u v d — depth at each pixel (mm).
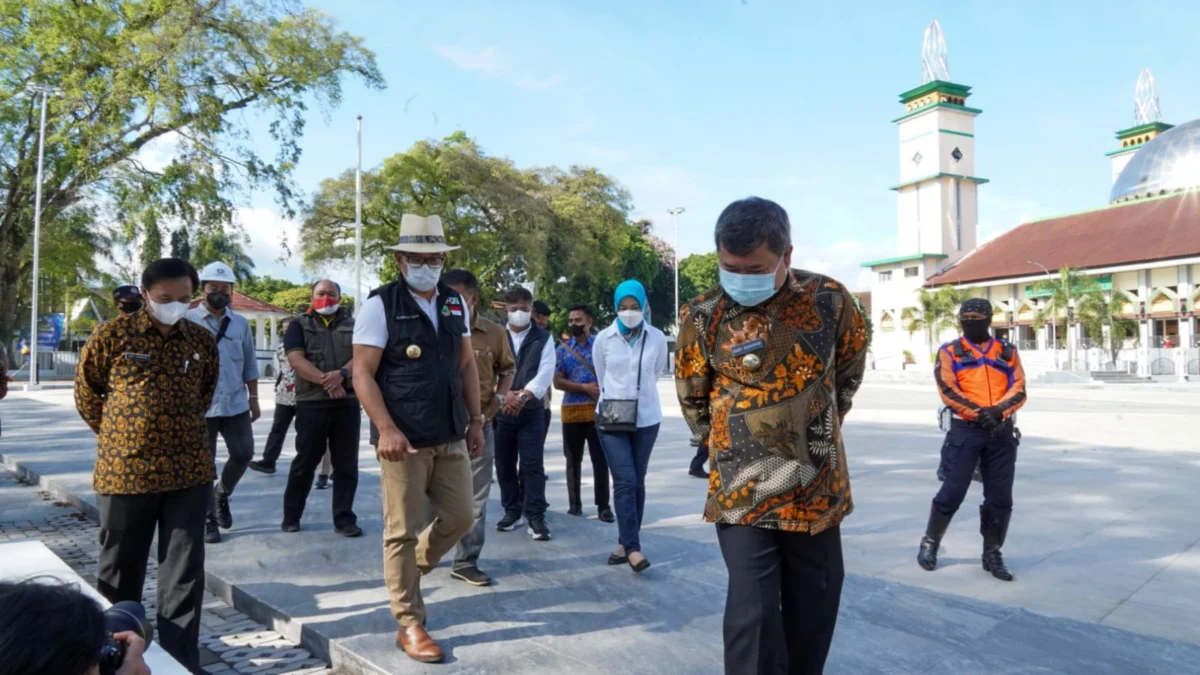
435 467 3703
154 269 3307
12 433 12242
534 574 4676
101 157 23203
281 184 24281
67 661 1328
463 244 35719
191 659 3391
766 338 2525
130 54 21609
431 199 35125
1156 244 39875
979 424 4855
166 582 3406
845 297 2594
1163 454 10438
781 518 2486
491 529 5879
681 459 10047
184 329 3490
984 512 5031
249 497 6914
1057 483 8227
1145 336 40062
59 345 44219
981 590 4742
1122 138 69125
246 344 5734
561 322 47375
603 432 4945
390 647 3551
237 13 22672
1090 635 3727
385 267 36938
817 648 2586
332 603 4148
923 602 4180
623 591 4352
